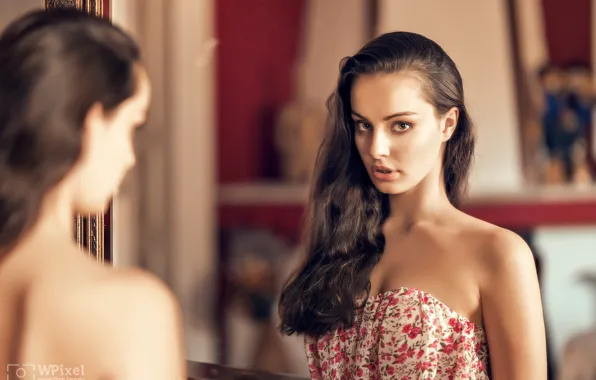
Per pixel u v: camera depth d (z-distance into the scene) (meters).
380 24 4.27
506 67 4.24
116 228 1.27
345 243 1.19
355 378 1.13
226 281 4.12
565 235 4.01
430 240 1.11
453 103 1.08
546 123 4.23
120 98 0.74
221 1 4.23
